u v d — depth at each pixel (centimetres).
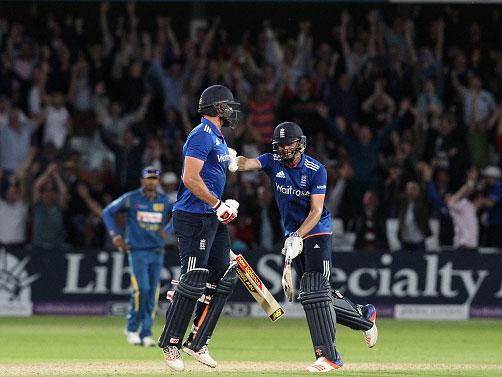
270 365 3247
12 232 5934
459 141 6794
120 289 5784
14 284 5734
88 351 3819
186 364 3250
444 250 5947
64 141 6462
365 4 7656
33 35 6981
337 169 6262
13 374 2831
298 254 2828
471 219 6147
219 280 2836
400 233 6081
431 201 6175
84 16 7575
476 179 6262
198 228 2719
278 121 6575
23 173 6100
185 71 6812
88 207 6028
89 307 5769
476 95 6994
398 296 5897
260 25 7744
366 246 6044
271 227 5972
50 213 5878
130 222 4019
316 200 2809
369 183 6275
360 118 6775
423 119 6756
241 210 5972
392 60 6988
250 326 5219
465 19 7581
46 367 3100
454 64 7181
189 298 2723
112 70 6819
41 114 6450
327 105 6756
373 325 3059
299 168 2830
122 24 7038
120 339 4400
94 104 6712
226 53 7025
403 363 3366
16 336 4531
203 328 2838
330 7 7694
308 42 7031
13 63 6706
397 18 7262
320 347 2777
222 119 2772
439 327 5325
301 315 5791
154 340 4316
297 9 7700
